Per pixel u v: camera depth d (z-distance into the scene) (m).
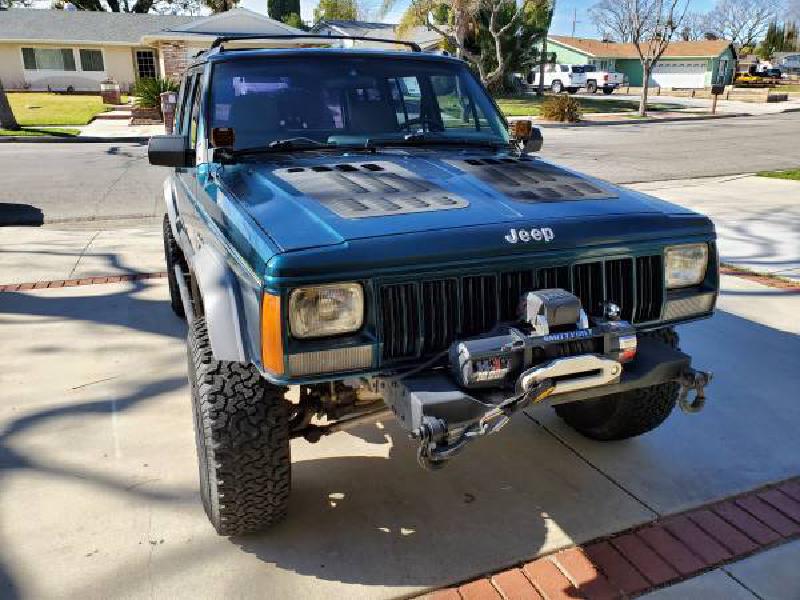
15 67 36.09
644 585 2.65
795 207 9.45
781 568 2.75
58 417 3.82
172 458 3.44
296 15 56.53
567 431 3.77
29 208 9.88
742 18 78.50
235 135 3.36
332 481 3.28
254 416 2.54
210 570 2.69
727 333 5.07
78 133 20.59
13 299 5.78
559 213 2.63
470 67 4.11
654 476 3.34
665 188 11.30
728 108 34.38
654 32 30.56
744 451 3.55
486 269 2.42
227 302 2.47
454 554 2.81
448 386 2.30
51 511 3.02
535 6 34.50
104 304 5.68
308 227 2.37
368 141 3.51
